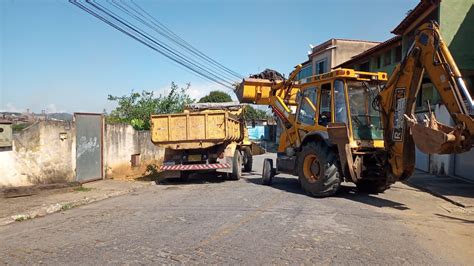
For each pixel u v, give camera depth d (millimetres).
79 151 13969
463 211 9484
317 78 12008
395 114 9938
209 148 14984
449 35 19797
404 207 9734
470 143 8461
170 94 26234
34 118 14312
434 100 19047
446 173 16297
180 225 7773
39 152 12203
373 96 11266
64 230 7617
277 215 8594
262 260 5711
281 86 14289
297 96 13227
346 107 10852
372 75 11180
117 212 9250
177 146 14664
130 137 18391
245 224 7801
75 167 13727
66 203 10031
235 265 5512
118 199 11281
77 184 12633
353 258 5848
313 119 12062
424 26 9203
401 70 9734
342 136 10398
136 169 18922
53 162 12742
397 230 7480
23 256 6035
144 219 8391
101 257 5895
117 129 16953
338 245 6457
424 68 9203
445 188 12633
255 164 23781
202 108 18297
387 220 8250
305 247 6336
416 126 8930
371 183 11648
